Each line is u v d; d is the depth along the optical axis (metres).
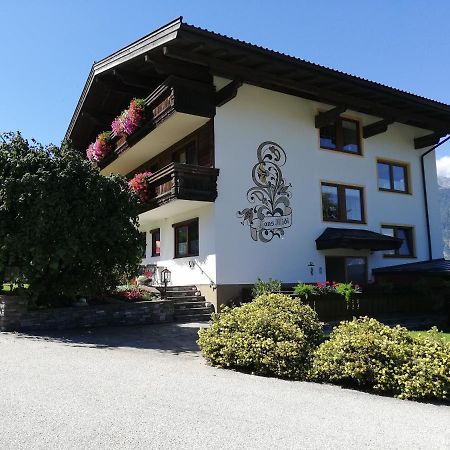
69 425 4.58
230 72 14.66
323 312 14.59
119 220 12.33
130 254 12.60
